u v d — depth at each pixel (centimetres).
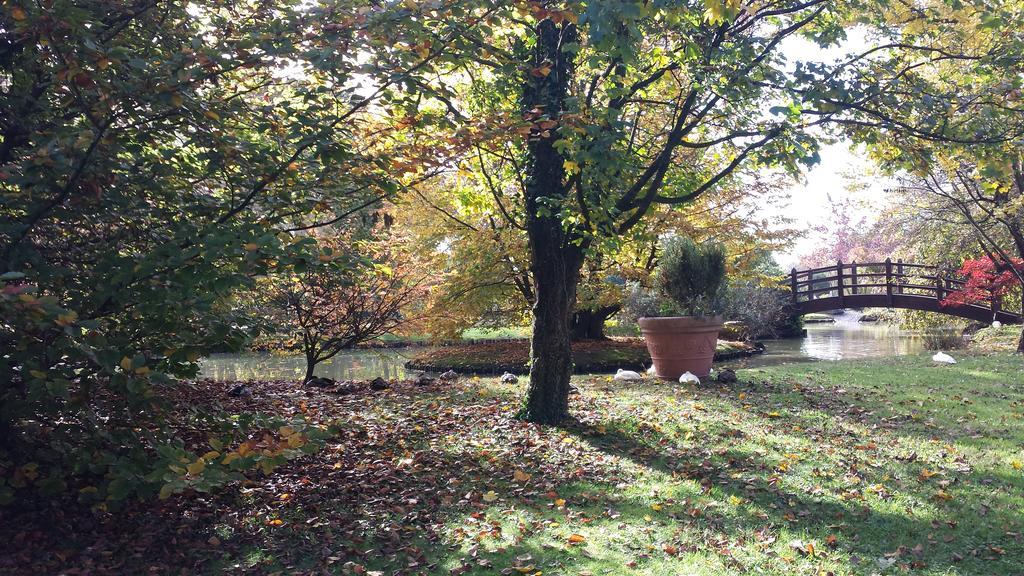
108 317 369
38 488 399
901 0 609
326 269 352
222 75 430
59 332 323
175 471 310
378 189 450
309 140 386
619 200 661
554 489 485
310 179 441
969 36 589
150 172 397
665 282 1032
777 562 360
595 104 631
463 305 1462
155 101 353
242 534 401
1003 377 982
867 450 573
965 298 1914
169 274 338
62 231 396
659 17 571
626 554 372
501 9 437
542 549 379
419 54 420
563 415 684
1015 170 1437
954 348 1747
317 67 365
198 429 550
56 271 340
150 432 372
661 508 443
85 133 335
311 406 770
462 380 1059
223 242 328
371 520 423
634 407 764
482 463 542
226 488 462
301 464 532
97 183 346
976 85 642
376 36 384
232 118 421
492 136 462
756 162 639
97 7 377
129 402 336
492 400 824
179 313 339
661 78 676
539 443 600
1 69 391
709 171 895
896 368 1126
